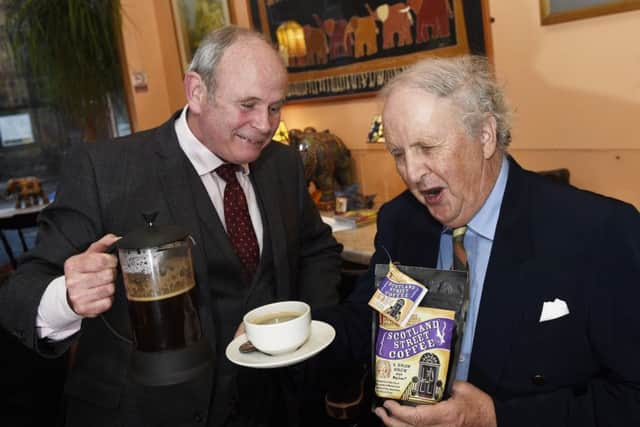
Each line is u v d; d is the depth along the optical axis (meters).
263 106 1.31
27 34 3.55
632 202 1.85
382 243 1.34
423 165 1.05
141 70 3.98
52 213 1.38
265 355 1.05
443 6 2.21
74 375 1.41
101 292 1.01
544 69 1.98
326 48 2.81
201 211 1.41
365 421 1.60
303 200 1.69
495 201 1.15
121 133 4.02
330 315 1.33
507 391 1.10
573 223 1.09
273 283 1.52
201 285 1.37
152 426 1.36
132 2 3.90
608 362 1.04
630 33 1.73
